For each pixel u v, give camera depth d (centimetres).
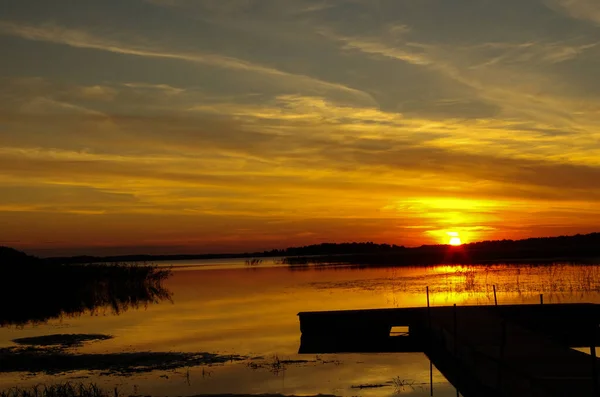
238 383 1686
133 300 4128
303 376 1770
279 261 13825
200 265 13350
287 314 3141
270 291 4475
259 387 1642
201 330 2670
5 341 2455
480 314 2441
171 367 1900
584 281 4372
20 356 2116
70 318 3206
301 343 2362
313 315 2609
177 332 2620
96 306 3797
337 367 1898
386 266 7825
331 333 2597
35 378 1794
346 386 1639
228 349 2209
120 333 2616
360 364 1959
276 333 2589
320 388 1620
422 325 2559
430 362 1995
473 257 10250
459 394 1552
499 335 1919
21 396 1549
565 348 1658
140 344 2327
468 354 1748
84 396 1536
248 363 1959
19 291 4331
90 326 2859
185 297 4262
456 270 6150
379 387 1633
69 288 4616
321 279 5544
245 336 2506
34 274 4506
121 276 5041
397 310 2608
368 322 2597
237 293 4419
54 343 2380
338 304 3469
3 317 3278
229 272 8281
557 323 2625
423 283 4597
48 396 1531
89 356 2089
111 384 1695
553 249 13612
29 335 2605
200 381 1712
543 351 1614
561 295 3578
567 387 1214
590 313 2603
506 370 1429
